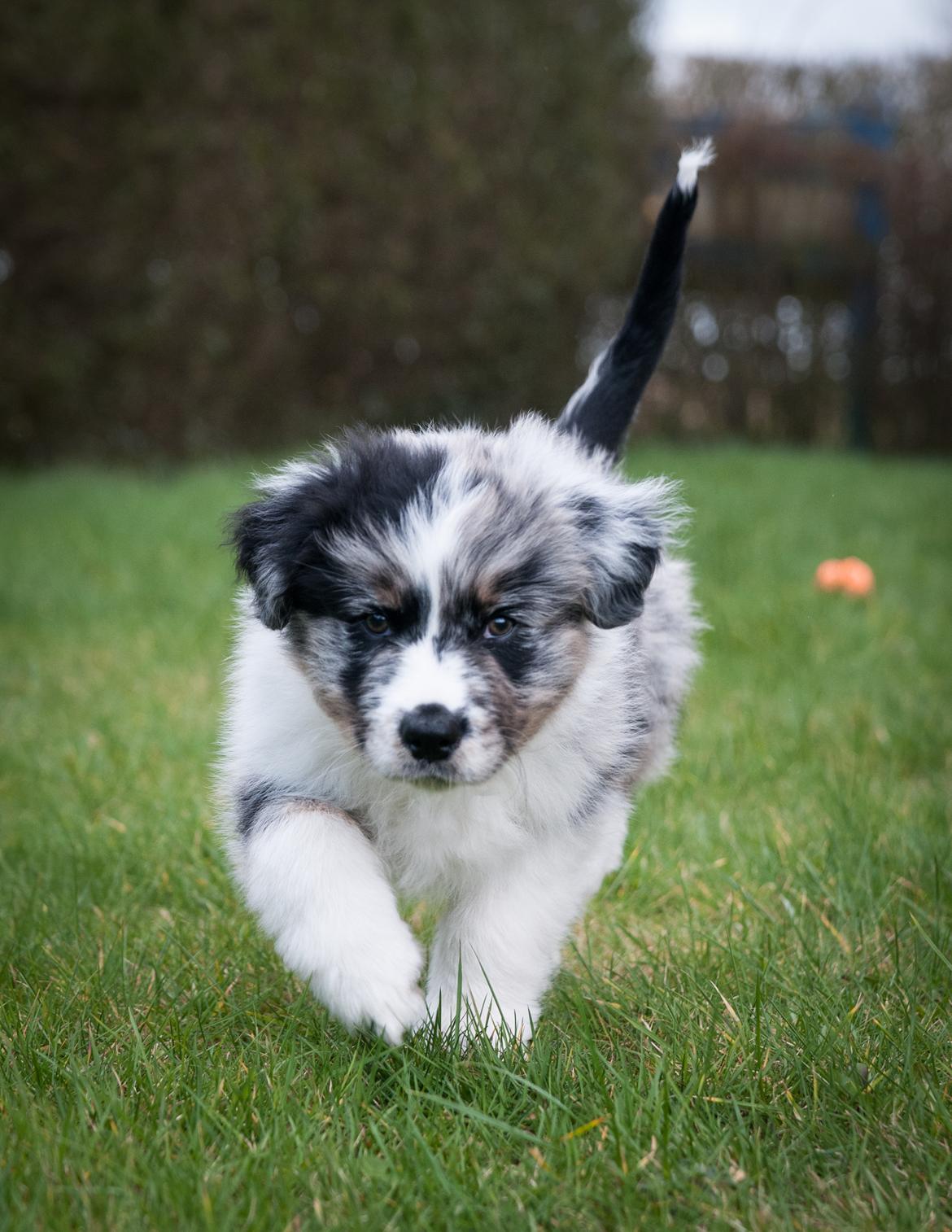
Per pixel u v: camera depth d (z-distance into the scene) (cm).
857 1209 140
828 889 168
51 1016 153
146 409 480
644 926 168
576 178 509
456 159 482
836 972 159
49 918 165
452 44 481
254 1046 151
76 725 202
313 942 149
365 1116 146
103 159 462
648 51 533
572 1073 149
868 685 209
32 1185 140
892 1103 146
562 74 501
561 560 156
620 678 161
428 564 153
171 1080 147
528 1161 142
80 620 256
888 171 602
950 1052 150
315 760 156
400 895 160
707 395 608
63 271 470
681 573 177
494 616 154
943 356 613
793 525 350
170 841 176
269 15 456
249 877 153
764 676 212
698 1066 148
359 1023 149
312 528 156
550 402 523
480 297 498
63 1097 146
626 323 178
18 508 375
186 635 241
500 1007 152
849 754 193
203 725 201
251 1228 138
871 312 614
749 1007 153
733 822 179
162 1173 140
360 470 158
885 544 332
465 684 152
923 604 265
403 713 151
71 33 449
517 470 159
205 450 482
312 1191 140
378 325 492
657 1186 140
